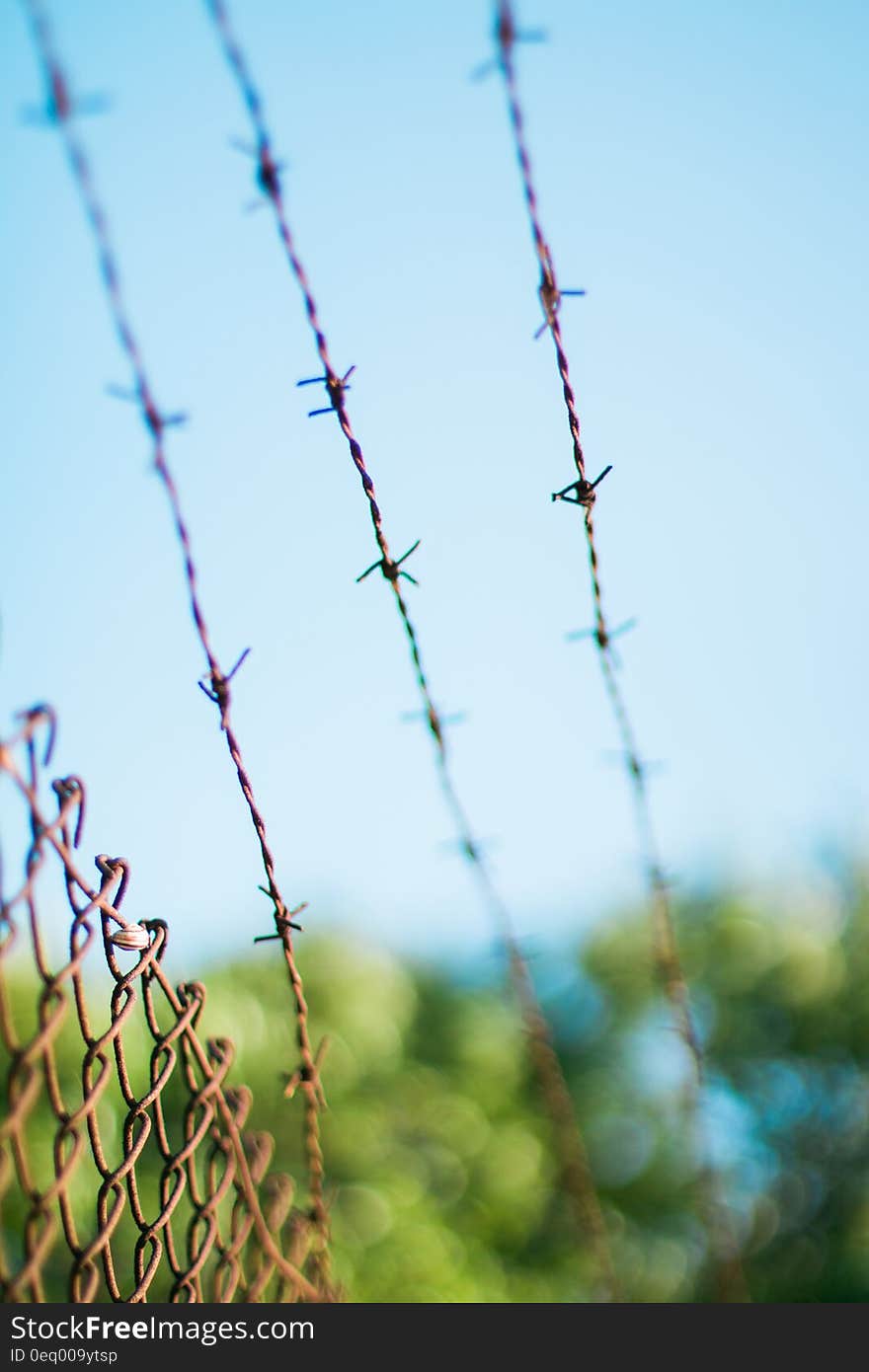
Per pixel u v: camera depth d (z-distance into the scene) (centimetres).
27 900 106
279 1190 173
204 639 143
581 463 182
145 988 129
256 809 148
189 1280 137
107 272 133
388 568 174
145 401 139
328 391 160
